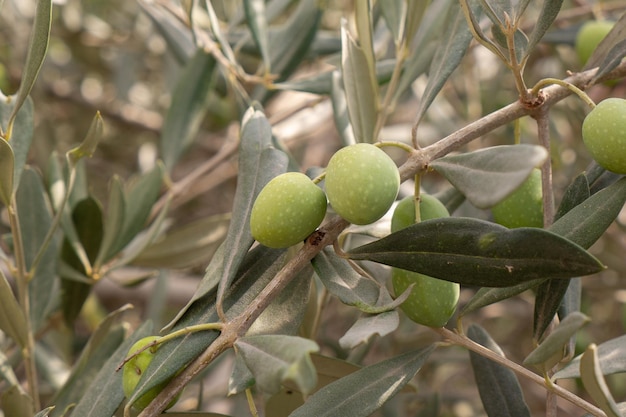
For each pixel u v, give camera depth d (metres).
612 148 0.30
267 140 0.33
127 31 0.87
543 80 0.31
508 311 0.69
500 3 0.33
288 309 0.32
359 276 0.31
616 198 0.30
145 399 0.30
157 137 0.82
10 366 0.43
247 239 0.31
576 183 0.32
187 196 0.75
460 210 0.48
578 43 0.46
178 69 0.68
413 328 0.60
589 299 0.69
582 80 0.33
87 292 0.47
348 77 0.37
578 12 0.57
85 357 0.42
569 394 0.31
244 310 0.31
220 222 0.51
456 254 0.29
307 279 0.32
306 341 0.26
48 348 0.60
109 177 0.89
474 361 0.36
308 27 0.53
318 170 0.36
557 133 0.61
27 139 0.37
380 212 0.29
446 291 0.31
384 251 0.30
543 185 0.32
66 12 0.82
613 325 0.72
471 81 0.68
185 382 0.30
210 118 0.76
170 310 0.72
